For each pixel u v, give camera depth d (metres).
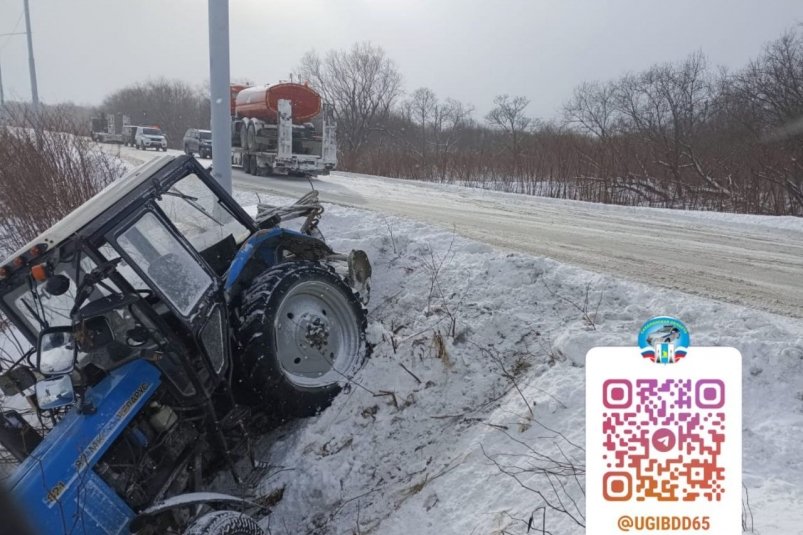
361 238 6.79
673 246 8.16
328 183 17.11
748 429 3.08
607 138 21.78
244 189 13.83
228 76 6.72
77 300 3.23
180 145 47.12
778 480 2.70
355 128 42.59
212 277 4.12
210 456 3.89
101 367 3.42
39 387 3.16
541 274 5.20
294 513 3.98
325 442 4.27
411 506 3.51
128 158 15.67
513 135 28.44
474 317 4.79
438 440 4.03
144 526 3.21
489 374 4.29
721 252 7.81
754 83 22.55
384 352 4.73
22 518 2.78
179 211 4.40
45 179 8.69
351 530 3.69
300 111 18.09
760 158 17.17
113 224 3.48
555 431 3.38
